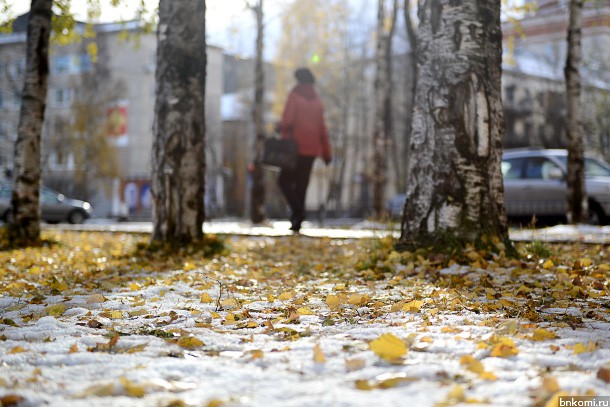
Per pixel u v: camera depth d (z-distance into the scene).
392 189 54.22
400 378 2.94
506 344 3.55
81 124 53.50
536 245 8.59
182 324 4.80
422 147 8.30
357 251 10.12
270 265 9.48
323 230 17.72
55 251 12.08
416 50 8.55
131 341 4.13
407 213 8.43
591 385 2.80
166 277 7.82
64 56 59.00
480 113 8.18
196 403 2.70
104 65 56.84
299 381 3.05
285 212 49.72
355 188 63.09
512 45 20.30
